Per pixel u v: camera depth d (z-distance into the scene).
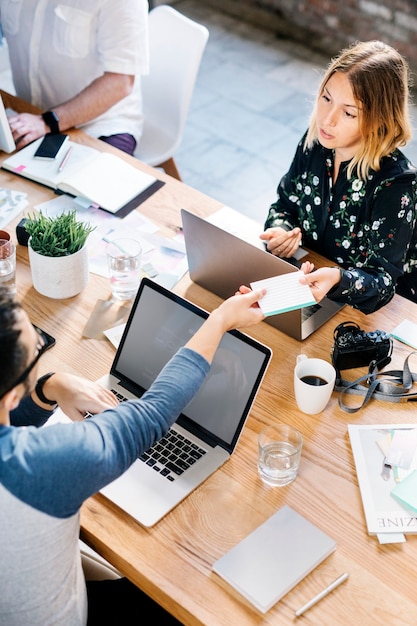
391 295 1.96
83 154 2.37
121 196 2.21
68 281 1.89
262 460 1.52
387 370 1.77
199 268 1.91
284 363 1.78
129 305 1.92
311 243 2.20
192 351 1.38
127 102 2.84
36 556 1.20
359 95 1.86
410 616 1.33
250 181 3.72
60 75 2.80
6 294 1.21
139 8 2.63
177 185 2.30
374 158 1.96
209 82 4.35
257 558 1.38
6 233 2.02
